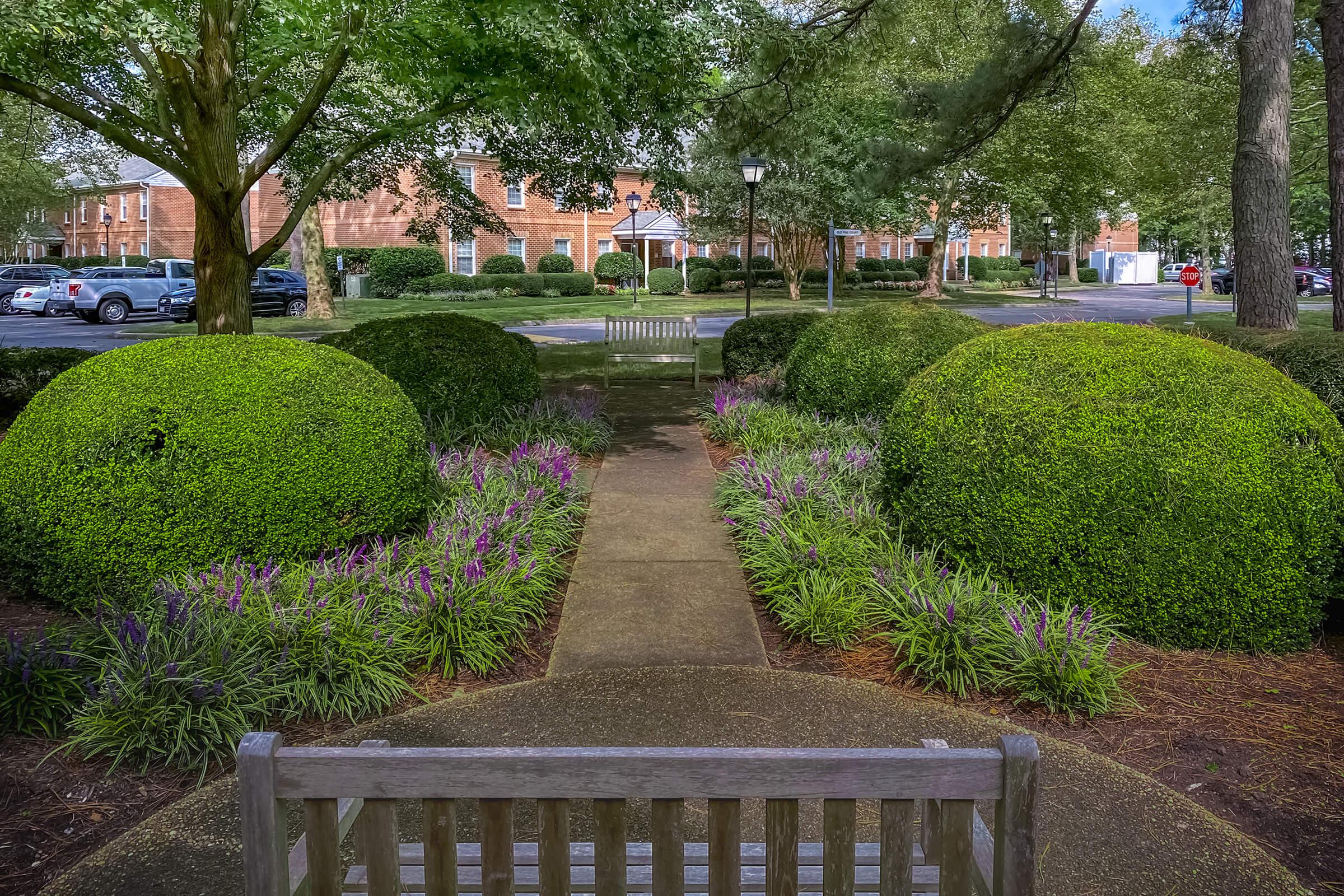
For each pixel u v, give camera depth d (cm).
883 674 430
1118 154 2911
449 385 838
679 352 1270
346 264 3572
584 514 671
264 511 486
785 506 610
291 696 381
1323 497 442
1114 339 499
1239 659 445
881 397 870
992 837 220
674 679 420
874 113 2684
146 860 288
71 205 4456
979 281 5653
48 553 470
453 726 377
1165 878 282
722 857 183
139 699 350
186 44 659
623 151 1117
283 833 183
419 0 784
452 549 511
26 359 988
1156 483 444
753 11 1045
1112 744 367
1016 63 1147
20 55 767
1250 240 927
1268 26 908
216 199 863
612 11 830
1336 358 645
